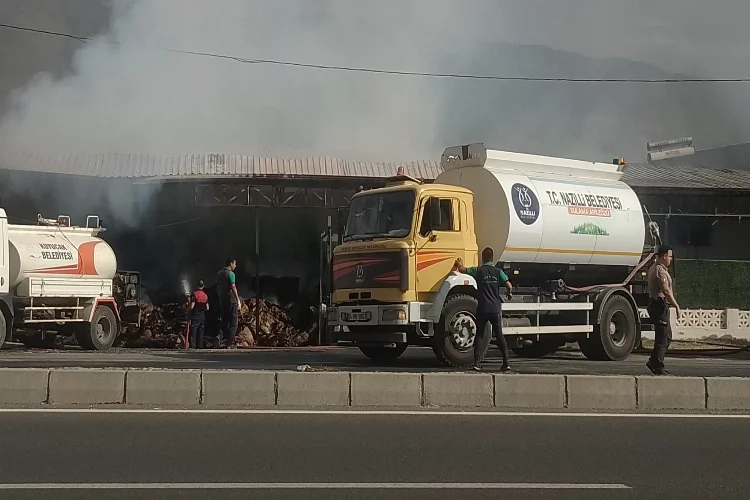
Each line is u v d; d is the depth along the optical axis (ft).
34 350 56.80
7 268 53.31
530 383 30.35
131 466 20.75
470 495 18.84
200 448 22.76
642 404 30.63
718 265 89.51
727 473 21.30
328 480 19.81
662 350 36.99
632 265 53.93
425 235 43.14
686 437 25.59
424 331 43.01
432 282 43.14
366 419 27.27
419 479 20.07
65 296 57.47
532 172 49.47
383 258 42.91
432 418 27.73
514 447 23.71
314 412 28.22
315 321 79.20
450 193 44.78
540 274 49.55
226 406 29.25
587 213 50.42
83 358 46.80
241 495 18.45
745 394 30.99
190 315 67.10
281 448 22.95
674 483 20.25
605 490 19.51
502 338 38.52
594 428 26.71
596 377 30.55
